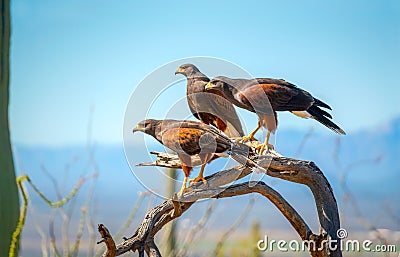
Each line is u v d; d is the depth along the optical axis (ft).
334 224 28.86
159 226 25.59
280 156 28.53
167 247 36.65
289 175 28.30
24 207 23.40
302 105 30.86
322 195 28.86
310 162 28.78
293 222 28.91
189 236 36.52
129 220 34.32
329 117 33.35
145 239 24.22
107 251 22.34
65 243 33.71
